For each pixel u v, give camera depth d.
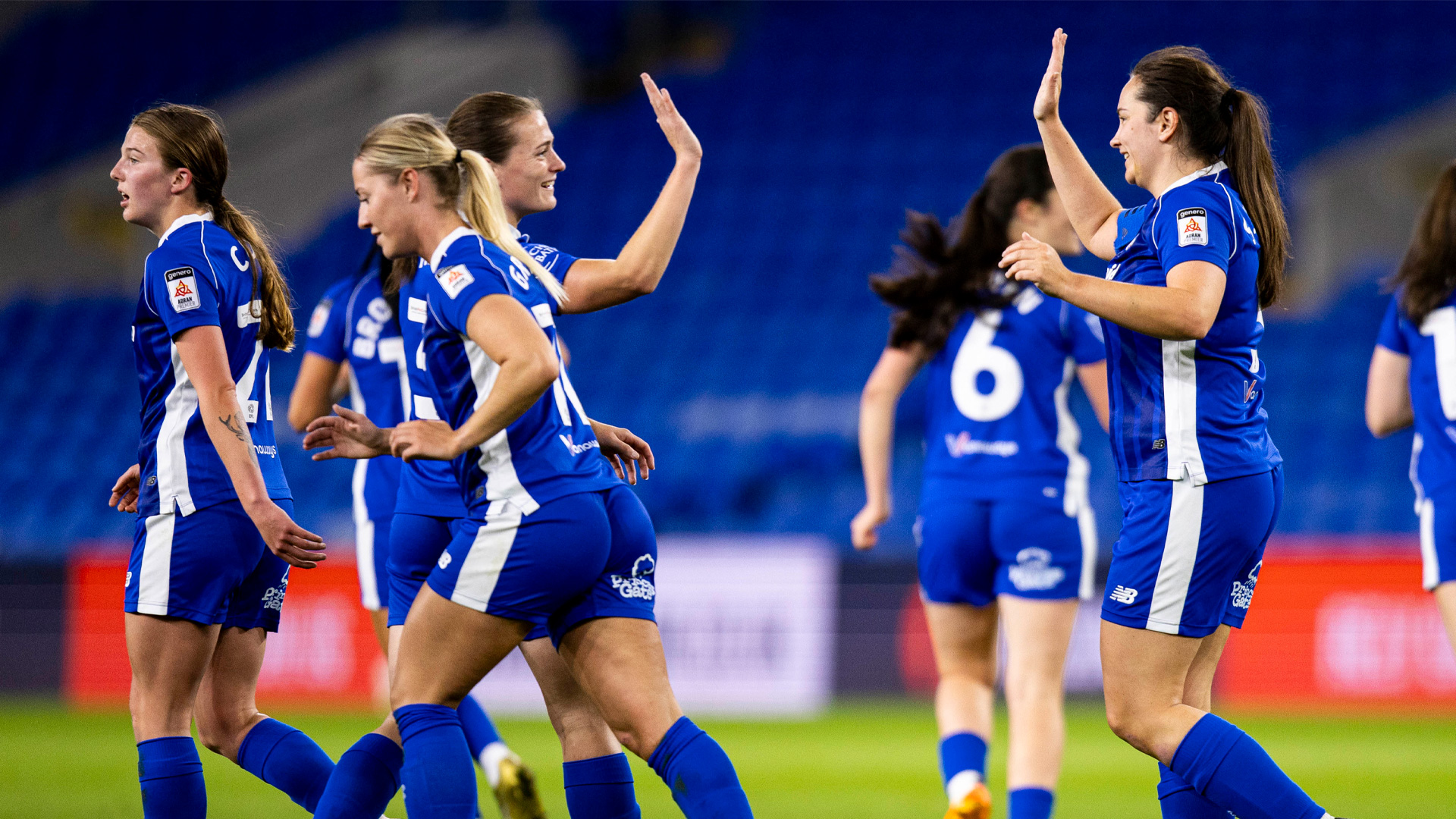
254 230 12.97
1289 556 33.78
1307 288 53.78
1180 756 11.38
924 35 68.69
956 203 58.50
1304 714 33.03
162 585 11.95
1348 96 58.44
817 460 47.03
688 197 12.48
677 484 46.34
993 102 63.38
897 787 21.72
